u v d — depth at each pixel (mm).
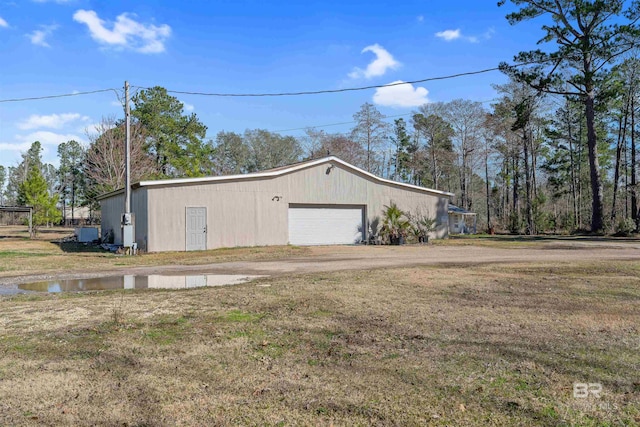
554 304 6434
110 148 33344
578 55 26234
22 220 56219
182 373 3814
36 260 14117
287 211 20312
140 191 18031
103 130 34500
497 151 44250
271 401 3244
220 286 8539
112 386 3543
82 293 7883
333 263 12422
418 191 23906
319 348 4480
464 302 6637
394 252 16391
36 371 3889
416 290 7684
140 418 2996
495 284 8273
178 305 6609
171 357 4234
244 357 4223
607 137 38500
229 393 3391
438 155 46750
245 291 7699
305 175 20750
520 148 41312
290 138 56688
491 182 54656
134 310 6293
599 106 28047
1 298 7438
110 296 7480
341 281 8727
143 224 17625
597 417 2961
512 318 5602
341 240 21641
